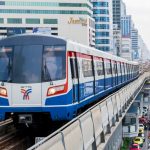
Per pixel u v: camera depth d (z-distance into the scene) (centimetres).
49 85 1529
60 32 13525
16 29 13212
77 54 1769
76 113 1730
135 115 4488
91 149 1365
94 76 2202
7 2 13225
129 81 5216
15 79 1538
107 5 16162
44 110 1524
